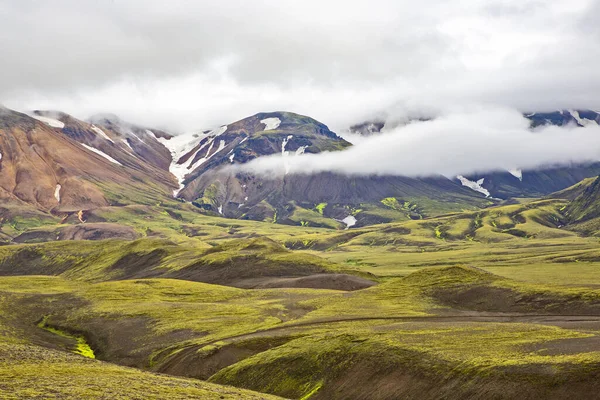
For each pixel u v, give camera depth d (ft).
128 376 250.57
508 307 454.40
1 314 582.76
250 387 329.11
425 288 539.70
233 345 396.37
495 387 238.48
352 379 297.12
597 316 393.91
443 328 355.77
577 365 234.38
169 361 396.57
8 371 238.27
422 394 259.80
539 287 482.28
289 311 519.60
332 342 341.00
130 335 480.64
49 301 650.43
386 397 270.67
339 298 552.41
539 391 227.20
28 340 467.52
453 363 269.03
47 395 189.16
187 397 210.18
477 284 519.19
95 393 197.57
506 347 283.38
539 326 339.98
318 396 297.74
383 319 440.86
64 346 472.85
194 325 479.41
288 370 329.72
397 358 293.84
